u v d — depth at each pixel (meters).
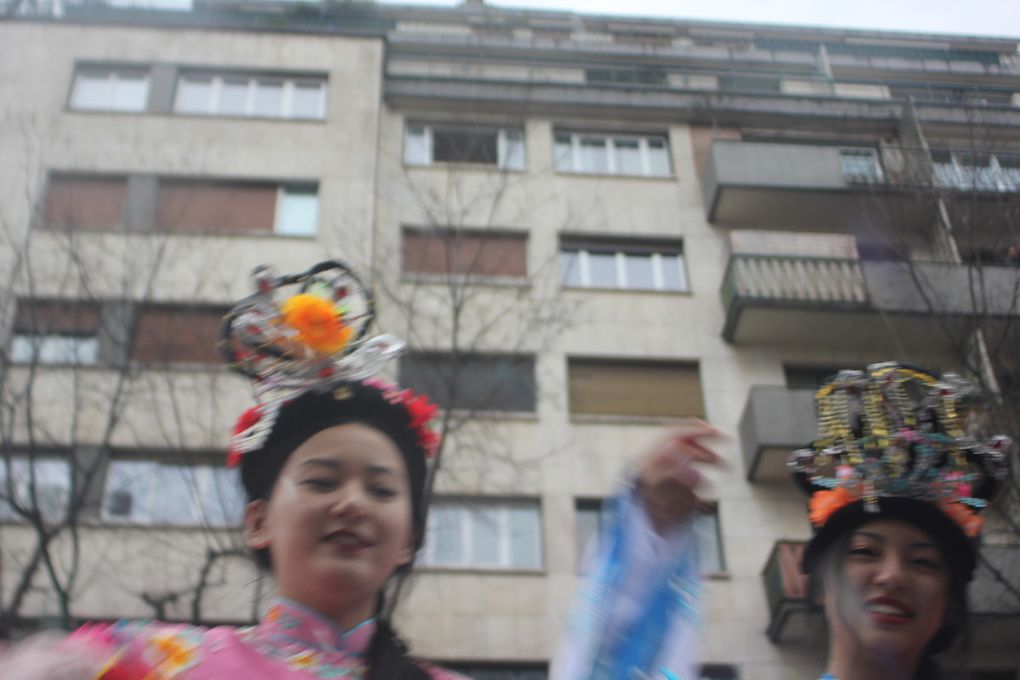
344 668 3.09
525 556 15.56
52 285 16.31
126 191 18.28
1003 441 3.89
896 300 16.59
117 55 20.12
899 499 3.67
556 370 17.27
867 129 21.05
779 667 14.57
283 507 3.30
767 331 17.84
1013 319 13.30
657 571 3.11
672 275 19.17
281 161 19.03
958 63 25.22
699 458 3.13
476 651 14.57
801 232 19.53
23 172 18.03
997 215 14.63
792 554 14.84
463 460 15.84
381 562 3.25
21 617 13.60
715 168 19.47
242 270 17.36
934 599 3.53
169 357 16.20
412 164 19.72
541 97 21.03
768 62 24.69
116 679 2.81
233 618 13.95
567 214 19.39
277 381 3.58
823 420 4.00
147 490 15.07
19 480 13.95
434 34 23.80
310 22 24.91
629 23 26.33
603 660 3.03
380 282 16.88
